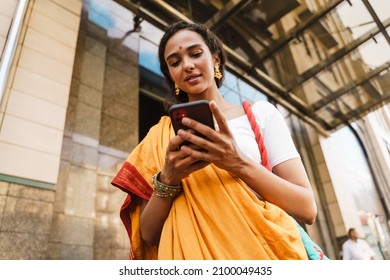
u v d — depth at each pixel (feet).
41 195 9.08
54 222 9.87
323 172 24.07
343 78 21.48
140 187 3.20
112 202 12.48
